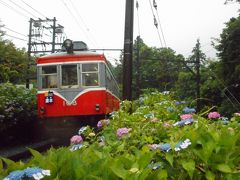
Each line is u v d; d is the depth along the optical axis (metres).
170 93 11.36
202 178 3.21
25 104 14.98
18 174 2.25
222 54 28.55
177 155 3.20
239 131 3.88
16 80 30.48
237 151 3.29
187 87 47.69
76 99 14.94
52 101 15.04
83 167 2.67
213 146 3.18
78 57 15.07
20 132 15.49
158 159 3.26
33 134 16.50
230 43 27.66
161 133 4.66
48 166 2.62
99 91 14.90
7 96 14.15
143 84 66.56
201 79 43.19
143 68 66.69
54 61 15.17
